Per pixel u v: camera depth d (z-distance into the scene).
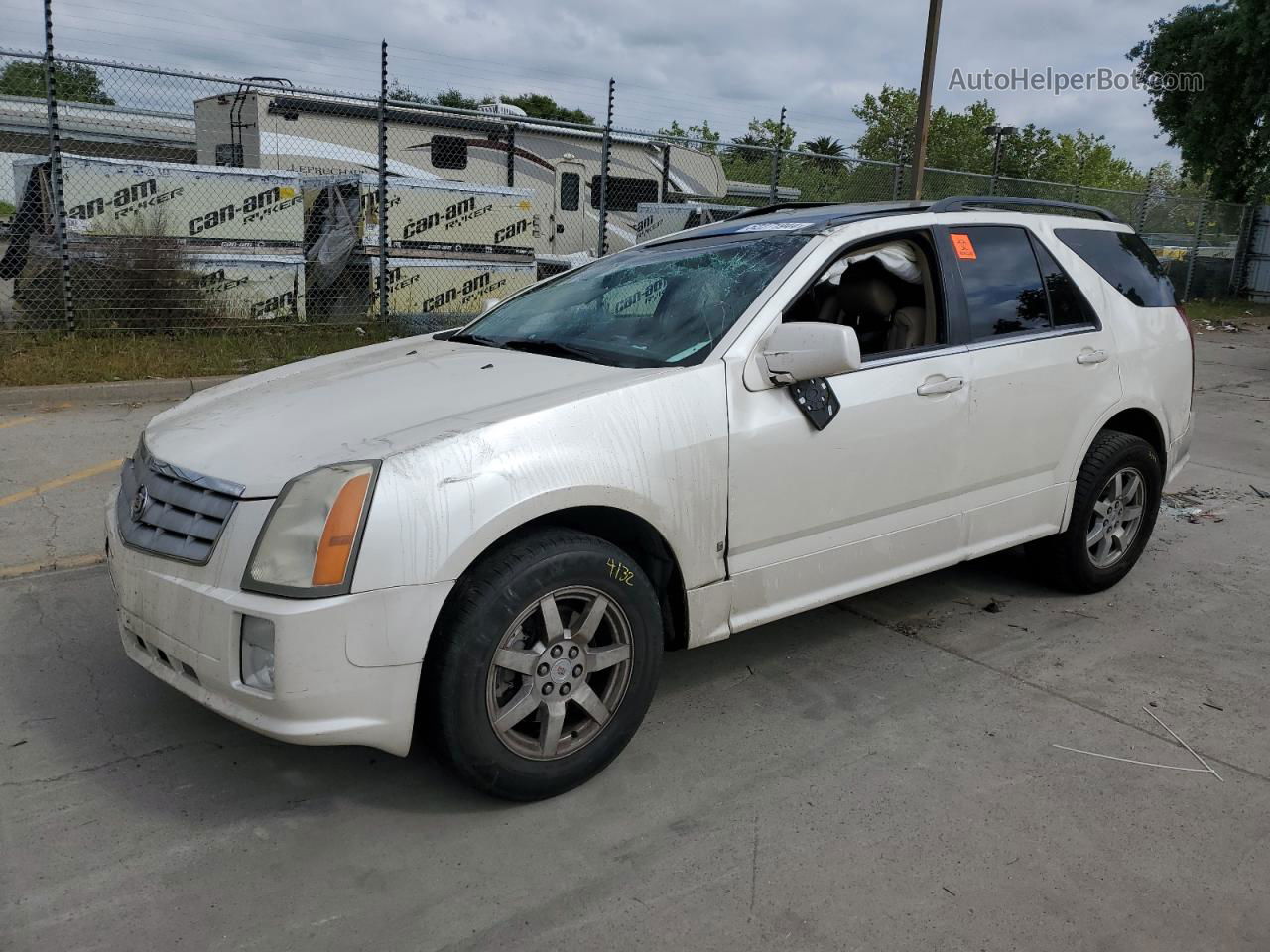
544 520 3.00
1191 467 7.52
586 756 3.00
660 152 16.89
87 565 4.76
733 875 2.66
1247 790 3.11
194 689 2.73
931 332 3.94
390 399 3.15
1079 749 3.35
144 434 3.29
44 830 2.78
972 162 46.84
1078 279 4.48
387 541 2.56
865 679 3.84
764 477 3.30
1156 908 2.55
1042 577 4.78
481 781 2.84
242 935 2.40
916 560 3.86
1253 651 4.18
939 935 2.44
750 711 3.58
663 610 3.32
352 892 2.57
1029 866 2.71
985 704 3.66
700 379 3.19
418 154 14.47
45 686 3.60
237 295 10.84
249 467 2.75
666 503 3.06
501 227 12.67
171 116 13.70
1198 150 24.52
